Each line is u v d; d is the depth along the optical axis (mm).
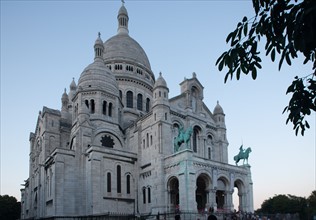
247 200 73812
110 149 71875
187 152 63438
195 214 59656
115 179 71000
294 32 9391
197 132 80750
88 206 66750
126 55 106312
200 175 66688
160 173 67500
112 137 79938
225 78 11727
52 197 68375
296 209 135375
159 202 66125
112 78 86438
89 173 68500
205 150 80000
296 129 12867
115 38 111875
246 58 11352
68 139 86562
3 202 120125
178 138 67875
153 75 114188
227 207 69062
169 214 60750
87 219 60500
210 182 66688
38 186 81625
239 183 74938
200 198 73875
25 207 99438
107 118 80375
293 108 12133
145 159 73812
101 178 68625
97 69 84750
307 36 9180
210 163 67500
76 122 77562
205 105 86375
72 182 69438
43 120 85938
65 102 101812
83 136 73312
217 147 84500
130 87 101500
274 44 10586
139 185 73812
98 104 80000
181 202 61875
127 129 84188
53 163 71000
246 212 66500
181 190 62438
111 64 104188
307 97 11891
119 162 72938
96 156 69062
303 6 9555
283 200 141375
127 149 82250
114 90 84438
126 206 71375
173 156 66688
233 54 11242
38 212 79750
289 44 10031
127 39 112438
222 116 87125
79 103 78438
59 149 69500
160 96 73438
